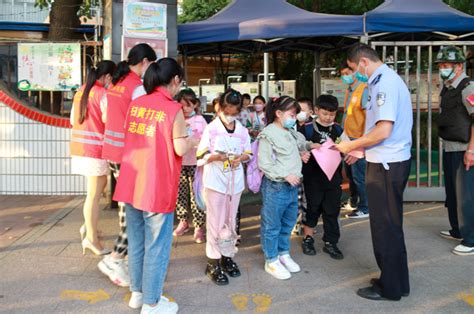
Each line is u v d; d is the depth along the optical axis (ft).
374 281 11.76
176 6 19.10
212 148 12.12
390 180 11.08
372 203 11.33
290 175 12.25
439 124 14.93
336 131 14.51
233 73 49.29
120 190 10.20
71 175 21.86
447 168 15.33
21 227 16.66
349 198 20.59
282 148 12.26
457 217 15.19
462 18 19.26
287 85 33.65
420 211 19.43
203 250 14.71
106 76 13.14
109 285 11.90
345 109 18.35
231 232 12.39
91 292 11.48
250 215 19.13
